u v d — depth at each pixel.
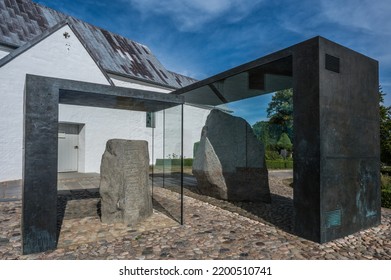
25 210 3.04
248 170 6.29
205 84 5.82
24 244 3.04
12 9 10.61
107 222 4.32
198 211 5.20
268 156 15.12
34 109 3.08
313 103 3.58
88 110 10.29
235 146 6.45
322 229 3.50
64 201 6.02
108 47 14.39
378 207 4.46
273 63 4.29
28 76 3.05
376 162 4.48
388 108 11.92
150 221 4.43
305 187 3.68
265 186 6.14
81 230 3.95
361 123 4.18
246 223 4.41
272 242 3.53
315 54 3.57
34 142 3.08
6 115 8.22
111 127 11.09
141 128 13.28
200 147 6.89
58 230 3.94
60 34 9.43
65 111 9.64
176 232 3.89
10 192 6.54
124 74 13.08
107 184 4.36
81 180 8.91
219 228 4.11
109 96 3.86
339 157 3.77
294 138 3.84
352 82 4.04
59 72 9.38
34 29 10.67
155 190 7.68
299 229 3.77
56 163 3.21
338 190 3.74
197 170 6.77
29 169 3.05
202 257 3.03
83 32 13.74
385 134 11.74
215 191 6.49
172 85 15.48
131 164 4.40
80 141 10.35
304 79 3.70
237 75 5.05
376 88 4.53
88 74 10.13
